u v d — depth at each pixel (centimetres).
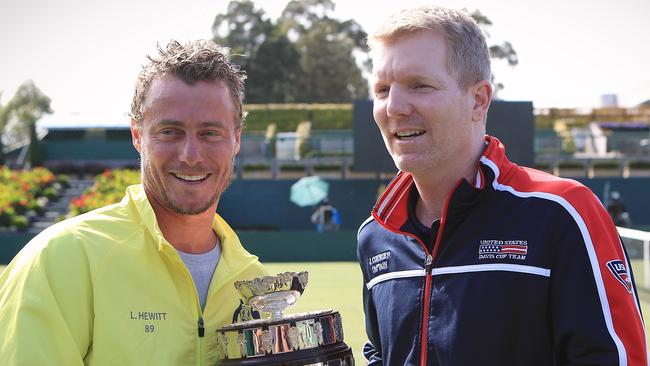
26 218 2491
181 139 245
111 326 235
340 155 2920
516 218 238
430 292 246
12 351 221
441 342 240
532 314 230
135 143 266
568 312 225
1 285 241
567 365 227
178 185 247
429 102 241
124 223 251
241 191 2617
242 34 5038
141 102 248
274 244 1980
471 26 247
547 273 229
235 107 254
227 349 238
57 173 3198
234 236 278
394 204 267
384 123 251
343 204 2631
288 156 3000
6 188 2664
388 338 258
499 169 248
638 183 2700
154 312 243
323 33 5072
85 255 239
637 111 3778
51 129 3422
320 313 241
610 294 224
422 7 247
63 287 232
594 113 3797
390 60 245
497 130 2306
